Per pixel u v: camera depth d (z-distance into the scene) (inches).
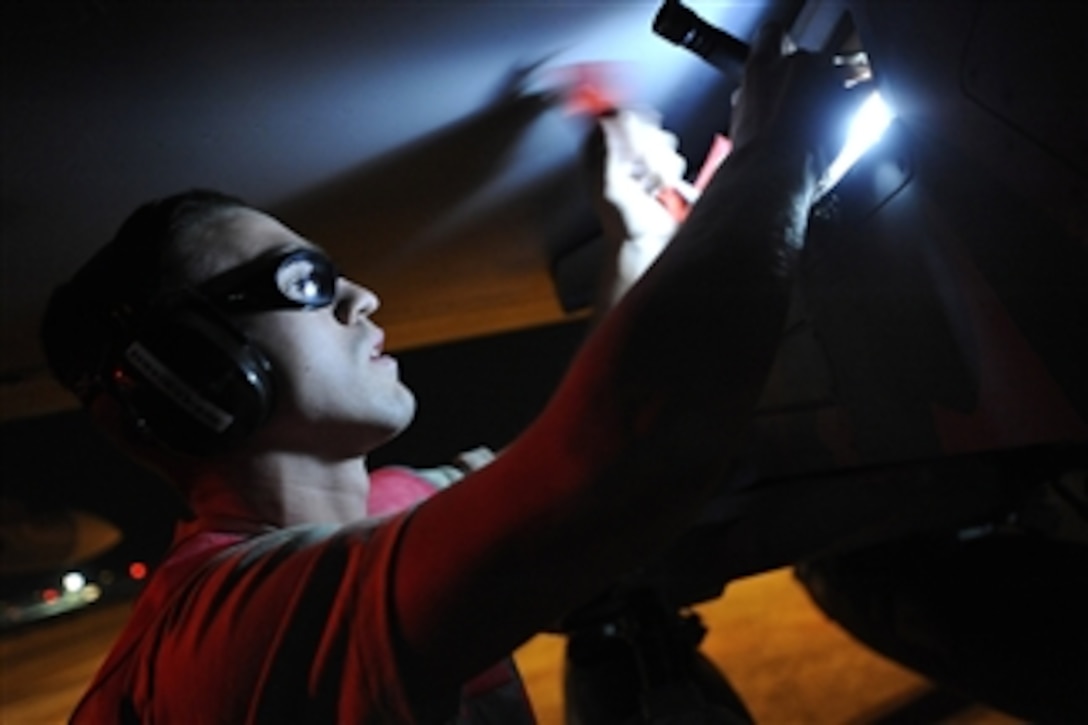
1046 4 15.4
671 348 14.8
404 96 27.9
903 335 24.5
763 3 24.8
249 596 18.9
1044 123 16.4
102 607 253.3
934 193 20.8
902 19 19.9
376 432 26.2
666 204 34.2
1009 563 33.2
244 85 25.3
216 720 18.0
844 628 43.8
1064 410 18.8
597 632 35.5
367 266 47.4
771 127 19.7
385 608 16.1
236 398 23.0
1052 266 17.7
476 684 23.8
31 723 107.0
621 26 25.6
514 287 61.3
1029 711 31.5
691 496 15.2
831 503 33.4
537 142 33.8
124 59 22.7
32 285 39.8
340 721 16.8
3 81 22.7
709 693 33.4
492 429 139.3
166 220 24.3
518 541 14.9
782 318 16.2
